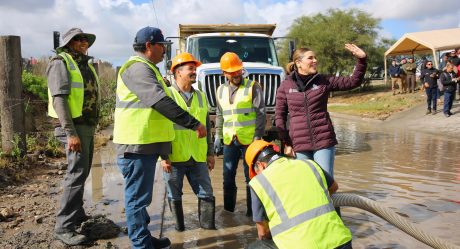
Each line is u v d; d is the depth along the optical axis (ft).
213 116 31.50
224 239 16.71
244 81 19.20
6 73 24.99
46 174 24.67
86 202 20.11
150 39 13.42
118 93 13.80
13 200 20.02
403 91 87.51
